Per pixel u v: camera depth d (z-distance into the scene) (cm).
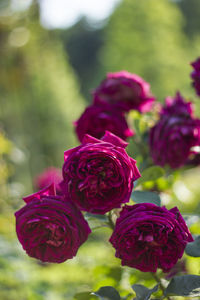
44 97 1153
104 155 86
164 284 97
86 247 164
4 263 146
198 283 90
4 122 640
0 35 568
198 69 112
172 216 87
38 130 1050
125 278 111
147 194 97
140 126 125
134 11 1425
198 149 115
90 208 88
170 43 1420
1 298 140
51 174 233
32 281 147
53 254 89
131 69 1409
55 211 87
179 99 115
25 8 566
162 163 113
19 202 244
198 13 2009
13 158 277
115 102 124
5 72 605
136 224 86
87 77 2206
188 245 92
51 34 667
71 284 153
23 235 88
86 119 117
